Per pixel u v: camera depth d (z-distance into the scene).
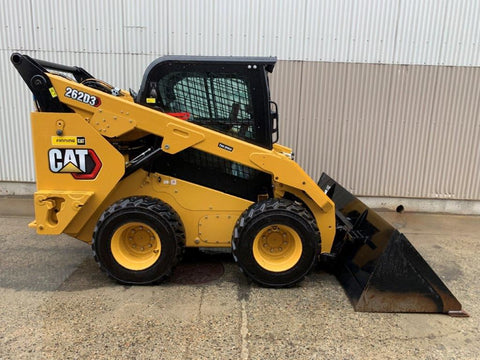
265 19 5.00
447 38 5.02
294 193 3.14
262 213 2.88
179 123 2.86
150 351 2.21
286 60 5.11
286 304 2.79
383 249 2.71
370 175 5.48
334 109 5.26
